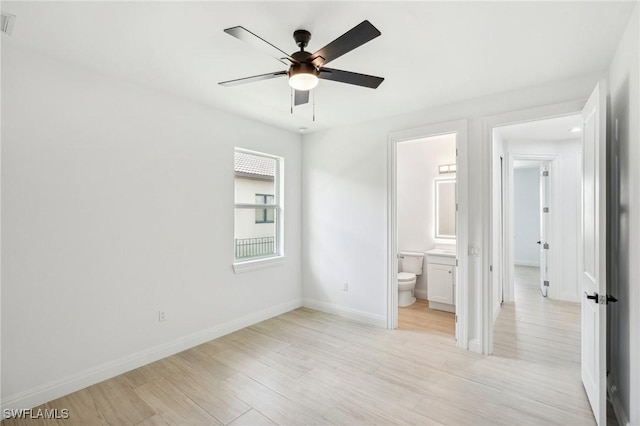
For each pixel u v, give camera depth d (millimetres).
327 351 3141
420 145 5156
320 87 2881
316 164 4449
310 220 4523
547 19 1868
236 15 1853
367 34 1618
